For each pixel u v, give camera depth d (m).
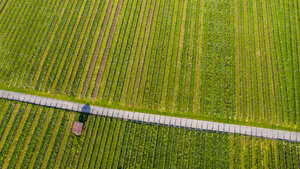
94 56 36.97
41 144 31.55
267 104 33.62
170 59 36.66
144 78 35.44
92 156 30.92
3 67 36.47
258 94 34.22
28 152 31.12
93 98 34.28
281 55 36.56
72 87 34.94
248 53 36.84
